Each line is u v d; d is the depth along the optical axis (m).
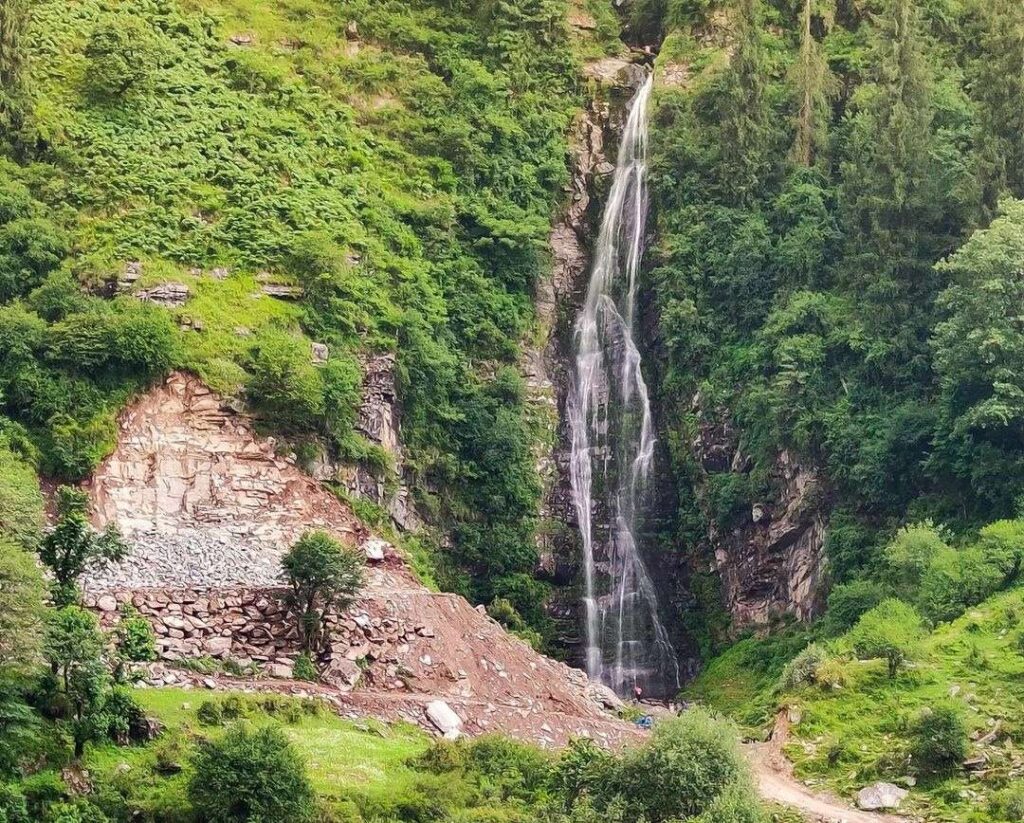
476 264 116.62
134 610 86.75
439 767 79.56
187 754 76.19
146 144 111.12
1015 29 115.62
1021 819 78.31
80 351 98.69
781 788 84.06
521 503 110.88
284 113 117.00
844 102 125.19
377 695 86.56
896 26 116.88
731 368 115.25
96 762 75.50
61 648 76.12
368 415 105.19
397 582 97.81
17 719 73.81
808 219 116.81
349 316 106.44
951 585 96.75
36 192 107.38
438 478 108.75
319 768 77.50
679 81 127.62
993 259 104.69
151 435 98.69
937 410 106.50
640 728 91.31
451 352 112.38
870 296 111.69
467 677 89.94
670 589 114.56
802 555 108.88
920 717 84.06
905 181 113.44
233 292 105.00
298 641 87.94
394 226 113.50
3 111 108.81
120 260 104.56
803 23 127.75
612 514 116.62
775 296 116.12
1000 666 89.56
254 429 100.31
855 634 95.81
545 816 74.44
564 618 111.81
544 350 118.88
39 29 115.56
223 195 110.06
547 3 128.50
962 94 122.50
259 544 95.62
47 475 96.00
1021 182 113.88
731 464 113.88
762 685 103.50
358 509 101.44
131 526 95.75
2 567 74.81
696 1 130.50
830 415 109.00
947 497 105.62
